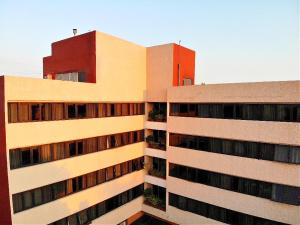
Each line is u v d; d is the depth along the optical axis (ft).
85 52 65.46
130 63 74.95
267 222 57.52
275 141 54.39
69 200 57.88
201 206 67.46
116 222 70.90
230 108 60.80
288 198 54.08
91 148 63.52
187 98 67.82
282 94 52.95
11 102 46.68
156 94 77.36
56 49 74.08
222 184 63.26
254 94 56.54
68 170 57.31
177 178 71.51
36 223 51.37
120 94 71.46
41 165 51.70
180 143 70.79
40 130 51.06
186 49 83.46
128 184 75.10
